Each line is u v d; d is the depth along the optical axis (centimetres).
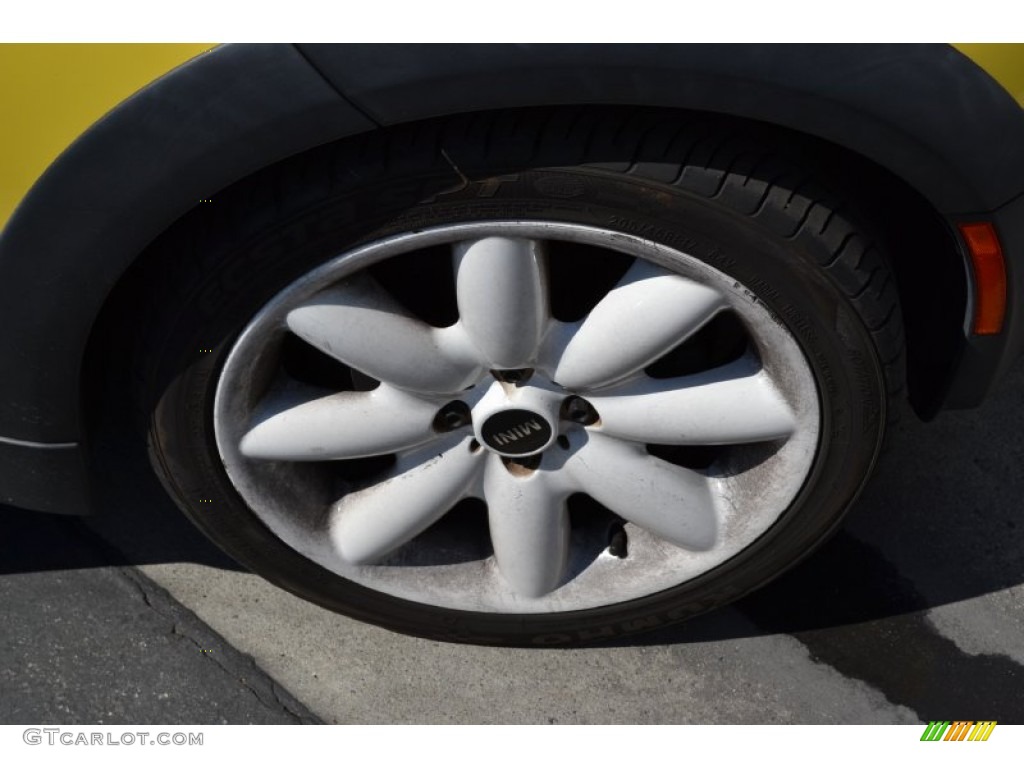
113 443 211
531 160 131
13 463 163
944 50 123
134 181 129
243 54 120
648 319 145
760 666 194
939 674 192
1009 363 160
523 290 142
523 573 174
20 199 132
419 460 166
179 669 195
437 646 198
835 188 138
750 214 134
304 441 159
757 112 126
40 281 139
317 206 134
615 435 161
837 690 191
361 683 194
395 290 163
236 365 149
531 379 156
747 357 157
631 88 123
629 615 182
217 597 204
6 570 206
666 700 191
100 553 208
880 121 127
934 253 154
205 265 139
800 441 157
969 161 132
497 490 167
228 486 163
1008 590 200
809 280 140
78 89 125
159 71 122
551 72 121
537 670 195
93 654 196
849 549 206
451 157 131
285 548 172
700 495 168
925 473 214
